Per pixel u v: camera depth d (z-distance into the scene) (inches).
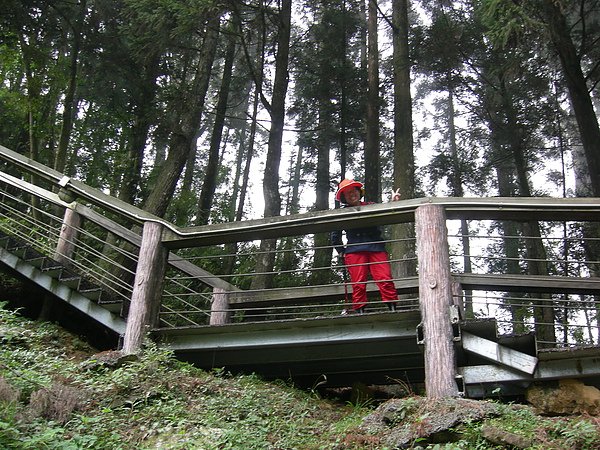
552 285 274.5
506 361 192.9
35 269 288.0
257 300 303.1
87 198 284.0
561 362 190.5
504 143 661.9
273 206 472.1
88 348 282.2
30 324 280.7
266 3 531.2
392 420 171.3
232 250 554.6
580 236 594.6
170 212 580.4
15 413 160.2
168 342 245.3
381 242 240.2
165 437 175.0
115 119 607.2
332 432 175.9
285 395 216.2
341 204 267.7
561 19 428.5
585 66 722.2
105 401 192.2
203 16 421.7
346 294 273.0
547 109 623.5
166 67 630.5
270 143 495.5
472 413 160.4
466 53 617.0
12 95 479.8
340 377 252.8
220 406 195.8
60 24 585.3
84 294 273.3
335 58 699.4
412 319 212.5
